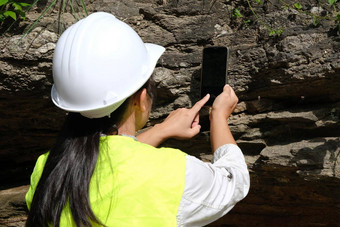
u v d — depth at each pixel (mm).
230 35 2615
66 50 1507
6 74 2521
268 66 2469
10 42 2514
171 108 2598
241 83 2529
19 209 2814
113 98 1490
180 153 1493
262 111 2557
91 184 1412
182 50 2633
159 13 2680
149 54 1665
